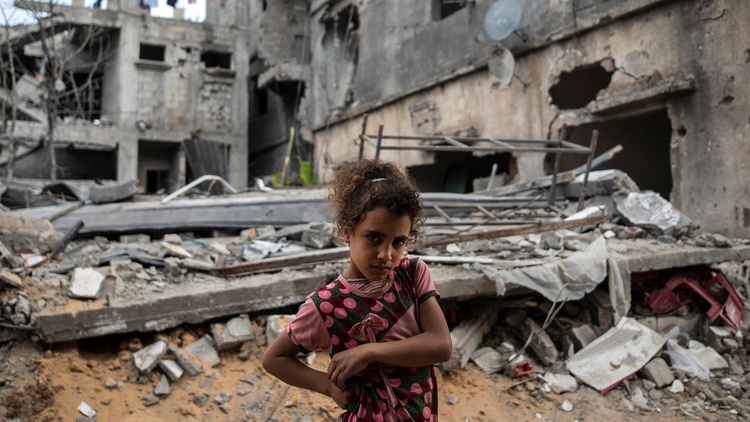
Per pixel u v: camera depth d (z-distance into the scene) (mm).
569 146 6742
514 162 10664
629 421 3461
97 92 20516
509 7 9625
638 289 4727
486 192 8258
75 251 4738
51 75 15031
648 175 10484
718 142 7125
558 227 4906
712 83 7203
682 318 4566
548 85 9758
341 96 16859
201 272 4059
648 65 8055
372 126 15062
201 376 3256
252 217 6109
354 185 1628
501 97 10781
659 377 3836
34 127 16094
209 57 21656
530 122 10133
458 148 6559
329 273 3936
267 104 21984
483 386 3586
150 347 3271
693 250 4680
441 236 4766
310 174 16797
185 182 19828
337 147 17078
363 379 1696
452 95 12117
